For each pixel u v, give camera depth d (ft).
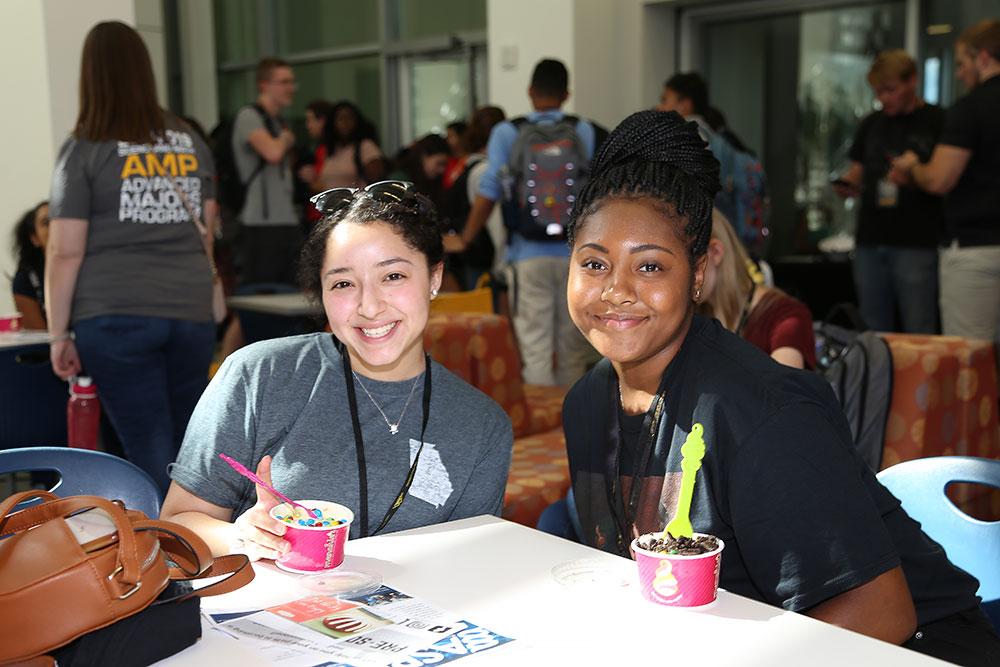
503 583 4.38
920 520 6.00
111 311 10.28
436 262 5.87
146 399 10.67
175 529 4.00
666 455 5.00
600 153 5.29
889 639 4.42
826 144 23.21
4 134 16.72
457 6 29.25
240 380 5.76
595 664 3.59
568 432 5.72
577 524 5.93
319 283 5.85
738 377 4.85
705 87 17.29
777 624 3.93
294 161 23.82
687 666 3.58
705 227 5.09
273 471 5.66
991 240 15.02
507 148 15.89
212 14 34.73
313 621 4.00
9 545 3.67
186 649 3.76
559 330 16.06
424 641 3.80
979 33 14.73
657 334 4.98
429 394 5.87
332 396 5.76
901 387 11.07
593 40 23.48
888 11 21.89
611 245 4.98
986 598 5.78
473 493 5.84
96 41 10.16
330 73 32.91
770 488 4.56
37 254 14.03
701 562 4.03
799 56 23.27
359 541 4.98
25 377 11.30
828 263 21.48
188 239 10.84
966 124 14.75
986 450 12.14
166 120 10.71
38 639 3.53
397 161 25.89
